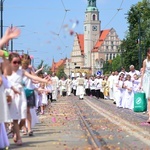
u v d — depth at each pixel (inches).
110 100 1600.6
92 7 7170.3
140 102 912.9
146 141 487.5
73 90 2192.4
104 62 6707.7
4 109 415.5
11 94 468.1
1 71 448.8
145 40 3346.5
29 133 548.4
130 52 3385.8
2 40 374.3
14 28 377.1
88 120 751.7
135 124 659.4
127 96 1054.4
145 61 681.0
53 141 500.4
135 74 1039.6
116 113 900.6
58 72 5103.3
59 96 2100.1
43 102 926.4
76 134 564.7
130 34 3395.7
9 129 570.3
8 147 447.5
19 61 478.3
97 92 1807.3
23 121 550.9
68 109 1075.9
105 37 7224.4
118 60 5487.2
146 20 3376.0
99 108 1094.4
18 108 470.0
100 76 1852.9
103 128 619.8
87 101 1525.6
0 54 421.4
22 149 445.4
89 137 533.3
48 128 641.0
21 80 478.3
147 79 672.4
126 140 497.7
